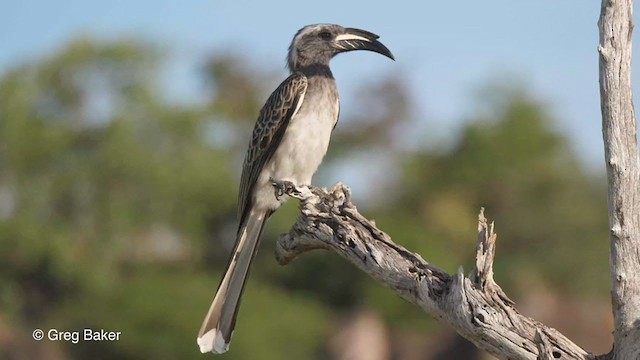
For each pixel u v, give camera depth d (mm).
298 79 14008
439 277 10664
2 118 26547
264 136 13961
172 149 27016
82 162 26578
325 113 14047
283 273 26094
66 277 25406
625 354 9875
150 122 26922
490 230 10219
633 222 9828
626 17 9789
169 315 24578
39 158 26500
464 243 27062
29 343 24750
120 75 27141
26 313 25188
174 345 24328
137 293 24938
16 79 26891
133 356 24781
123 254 26359
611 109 9836
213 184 26891
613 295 9938
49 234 25641
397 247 11117
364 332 25281
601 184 28703
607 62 9820
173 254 26719
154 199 26625
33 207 26234
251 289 25312
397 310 25641
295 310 25188
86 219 26422
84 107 26891
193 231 26766
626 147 9828
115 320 24703
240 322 24578
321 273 26109
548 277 26703
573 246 27094
